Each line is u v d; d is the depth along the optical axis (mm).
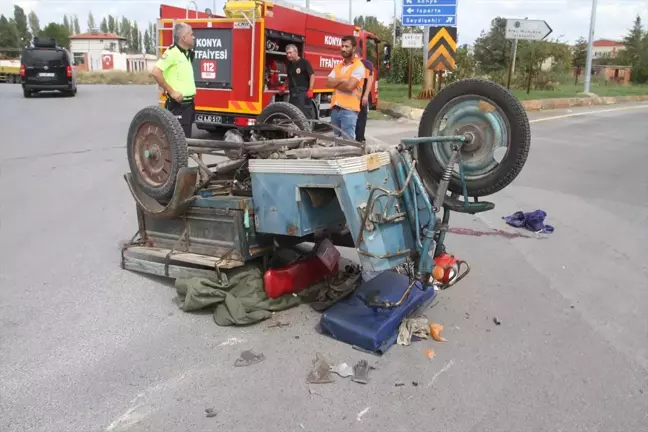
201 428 2988
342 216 4570
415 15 18516
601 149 12203
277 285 4289
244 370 3543
